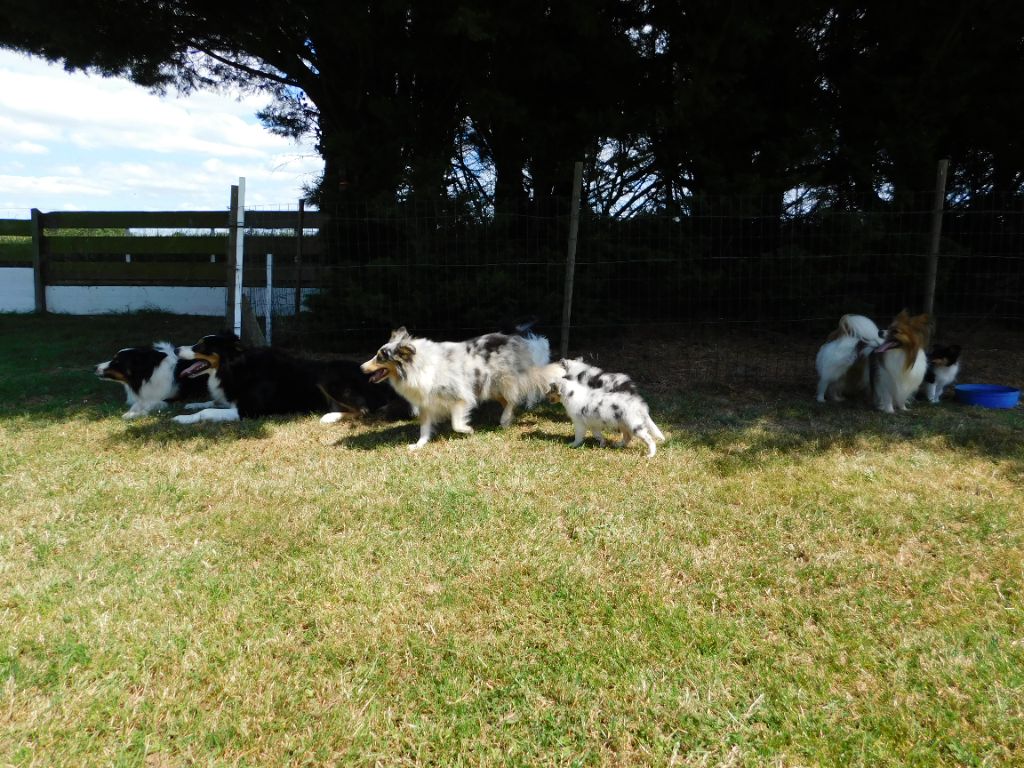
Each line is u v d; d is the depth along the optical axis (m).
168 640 2.92
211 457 5.36
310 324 9.54
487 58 8.39
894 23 8.40
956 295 9.60
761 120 8.54
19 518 4.12
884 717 2.46
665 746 2.35
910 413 6.47
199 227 13.30
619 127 8.45
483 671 2.73
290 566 3.53
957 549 3.65
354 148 8.88
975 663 2.72
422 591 3.31
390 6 7.21
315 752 2.34
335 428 6.26
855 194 9.34
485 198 9.31
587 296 9.06
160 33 8.66
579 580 3.39
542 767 2.27
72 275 14.07
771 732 2.41
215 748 2.37
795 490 4.48
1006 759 2.27
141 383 6.73
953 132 9.18
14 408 6.82
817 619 3.07
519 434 5.97
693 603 3.20
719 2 7.84
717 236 9.20
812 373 8.15
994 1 7.75
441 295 8.73
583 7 7.52
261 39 9.02
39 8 7.46
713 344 9.45
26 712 2.49
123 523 4.08
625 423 5.23
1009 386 7.45
